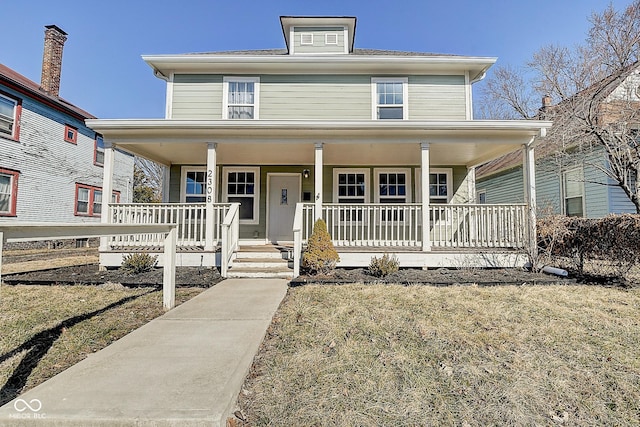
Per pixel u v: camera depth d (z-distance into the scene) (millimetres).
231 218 7160
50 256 10945
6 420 1941
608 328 3674
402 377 2627
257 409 2207
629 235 5758
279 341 3309
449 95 9516
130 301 4770
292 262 7324
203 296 5059
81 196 15898
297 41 10297
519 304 4566
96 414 1974
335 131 7277
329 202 10008
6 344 3207
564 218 7191
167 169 10031
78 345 3219
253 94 9484
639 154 8758
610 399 2379
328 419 2113
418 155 8922
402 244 7621
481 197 17234
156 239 7500
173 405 2074
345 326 3691
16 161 12547
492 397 2377
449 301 4699
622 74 9500
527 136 7348
